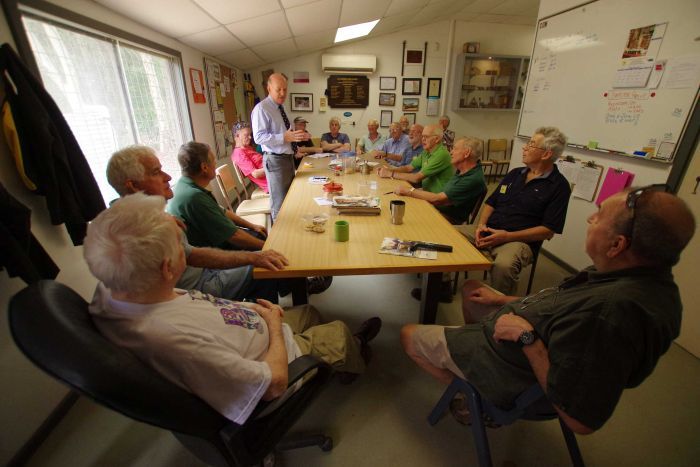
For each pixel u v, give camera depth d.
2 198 1.12
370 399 1.55
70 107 1.87
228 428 0.79
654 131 2.10
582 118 2.65
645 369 0.76
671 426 1.45
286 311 1.45
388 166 3.62
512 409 1.03
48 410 1.37
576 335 0.79
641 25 2.13
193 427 0.71
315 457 1.30
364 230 1.72
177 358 0.71
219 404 0.76
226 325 0.89
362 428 1.41
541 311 0.93
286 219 1.87
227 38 3.52
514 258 1.87
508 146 6.48
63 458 1.28
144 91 2.71
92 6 1.95
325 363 1.05
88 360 0.55
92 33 2.00
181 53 3.27
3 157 1.27
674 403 1.56
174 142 3.27
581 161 2.70
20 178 1.33
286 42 4.44
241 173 3.85
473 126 6.38
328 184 2.44
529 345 0.90
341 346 1.28
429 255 1.43
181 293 0.92
